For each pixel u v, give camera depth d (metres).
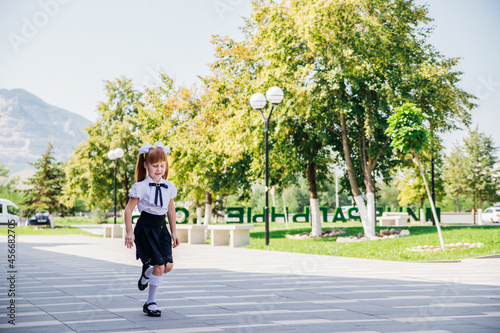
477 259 13.80
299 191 87.00
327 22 21.41
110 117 46.34
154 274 5.86
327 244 20.08
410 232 24.88
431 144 23.45
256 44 25.20
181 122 29.75
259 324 5.38
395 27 23.86
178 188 29.92
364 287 8.52
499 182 42.25
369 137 24.02
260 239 26.06
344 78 22.16
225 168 26.70
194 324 5.37
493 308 6.42
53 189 52.34
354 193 24.17
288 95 22.69
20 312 6.11
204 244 23.81
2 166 69.44
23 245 23.45
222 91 28.02
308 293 7.80
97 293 7.86
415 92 23.39
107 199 46.50
